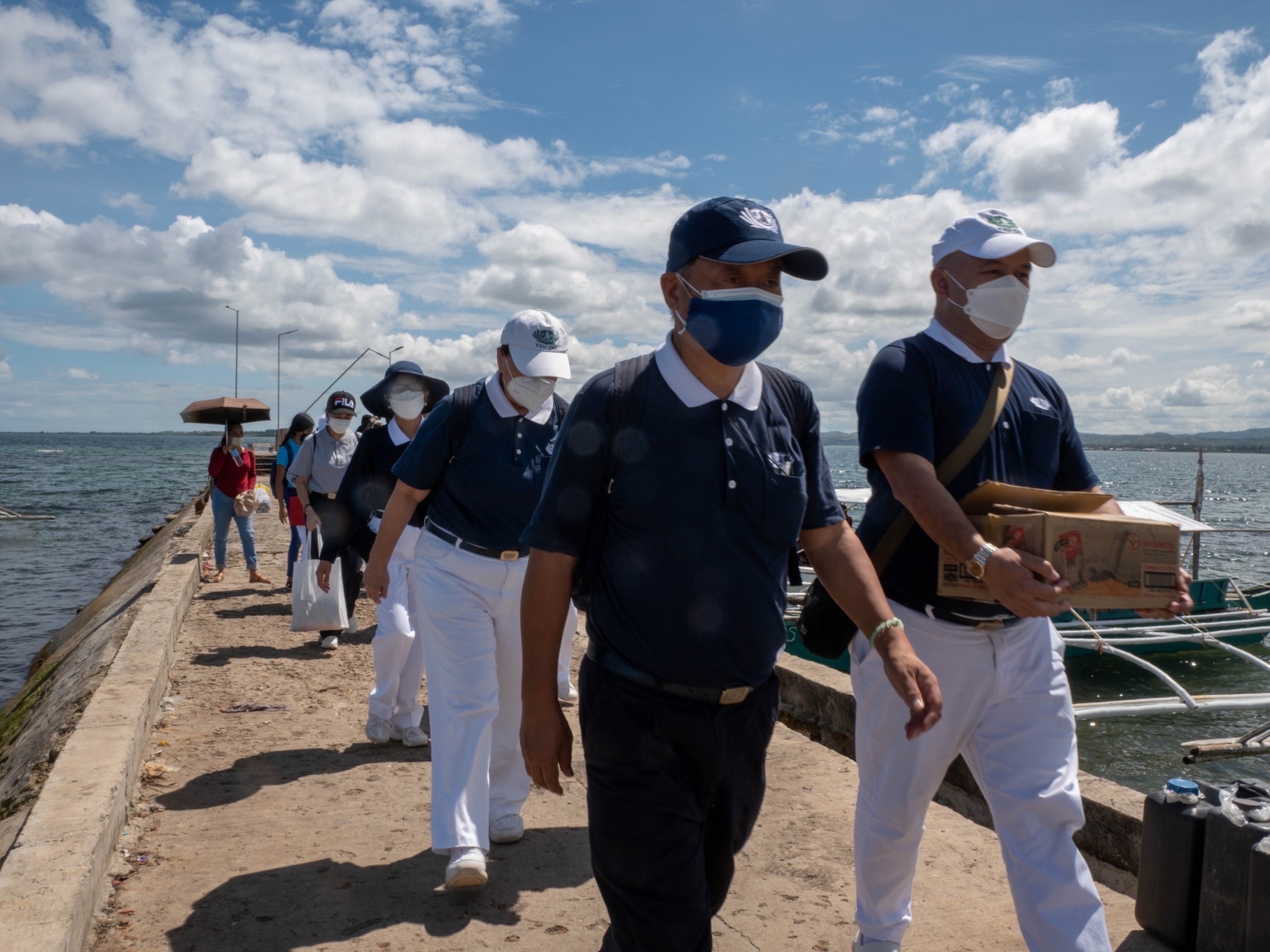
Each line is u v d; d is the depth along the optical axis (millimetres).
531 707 2293
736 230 2164
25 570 27500
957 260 2771
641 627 2223
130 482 81938
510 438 3895
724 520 2219
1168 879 3189
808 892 3758
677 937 2201
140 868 3918
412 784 4918
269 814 4508
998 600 2445
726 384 2277
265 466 40188
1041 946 2537
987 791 2711
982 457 2742
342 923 3484
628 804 2209
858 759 2869
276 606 10438
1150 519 2482
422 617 3957
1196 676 17656
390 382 5719
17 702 12172
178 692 6781
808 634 2885
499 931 3439
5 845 4320
